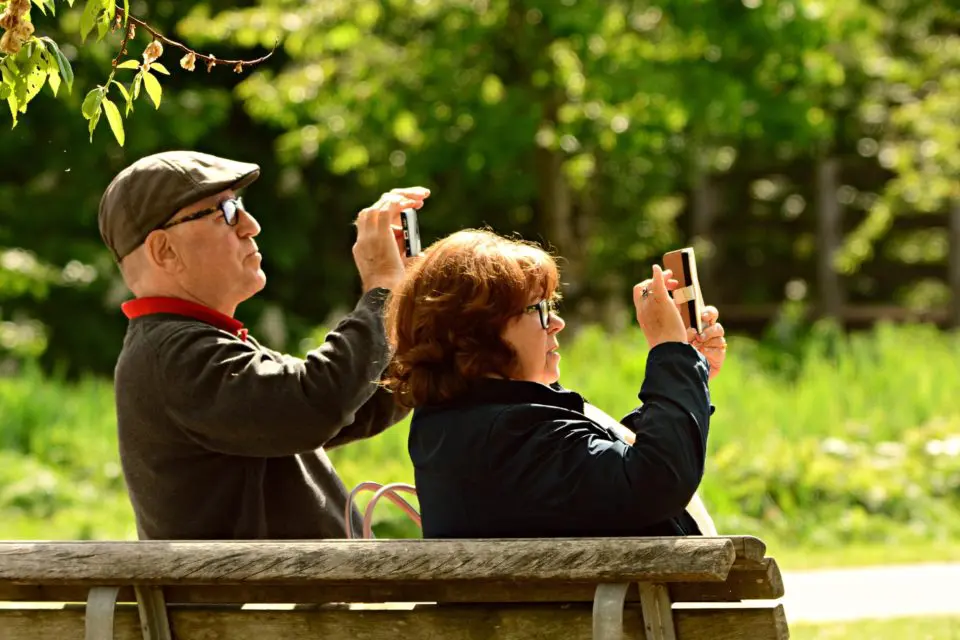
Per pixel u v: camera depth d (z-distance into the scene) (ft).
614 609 24.38
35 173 204.95
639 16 161.79
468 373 27.58
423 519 28.30
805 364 129.08
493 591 26.78
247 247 34.22
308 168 236.22
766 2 148.05
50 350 211.41
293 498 33.45
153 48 32.27
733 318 228.84
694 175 234.17
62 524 95.91
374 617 27.02
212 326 32.68
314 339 144.97
